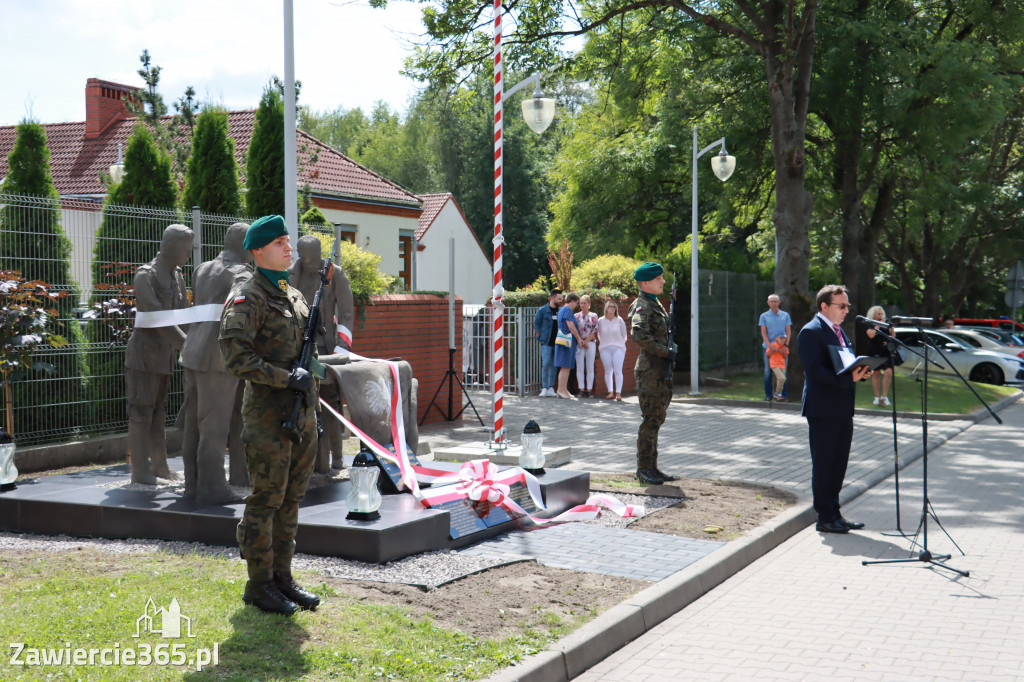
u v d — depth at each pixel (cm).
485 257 4019
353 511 662
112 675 413
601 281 2152
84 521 714
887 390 2100
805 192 2039
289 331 521
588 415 1677
